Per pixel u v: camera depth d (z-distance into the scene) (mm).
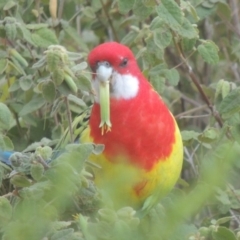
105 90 7602
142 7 8273
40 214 5848
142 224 6266
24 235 5414
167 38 8320
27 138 9219
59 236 5879
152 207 7598
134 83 7812
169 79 8672
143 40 9727
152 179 7773
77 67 6973
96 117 7777
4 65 8492
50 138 9164
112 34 10750
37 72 8477
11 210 6152
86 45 10297
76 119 8117
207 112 10820
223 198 7906
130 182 6617
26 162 6262
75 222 6406
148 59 8703
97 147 6570
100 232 5789
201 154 8469
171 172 7910
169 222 5051
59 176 5902
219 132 8406
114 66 7734
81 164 6086
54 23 9742
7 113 6879
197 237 6547
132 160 7684
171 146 7867
